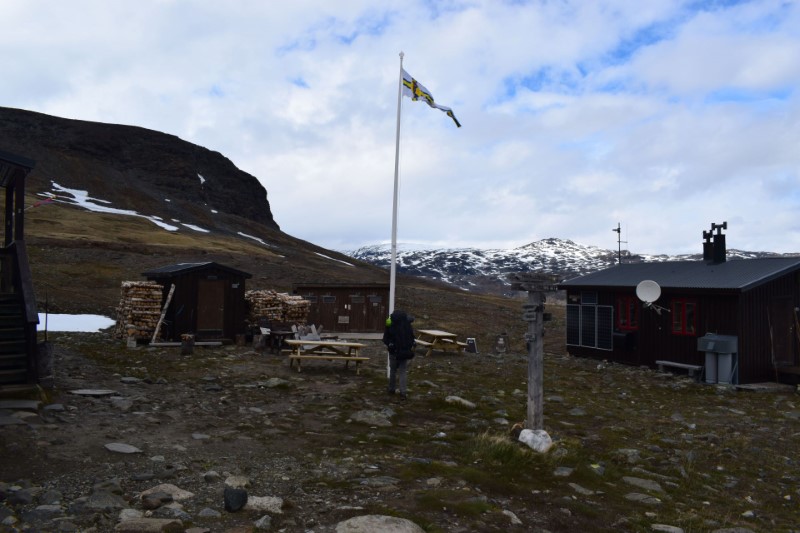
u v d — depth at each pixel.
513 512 5.95
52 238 56.03
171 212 121.75
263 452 7.64
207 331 20.92
